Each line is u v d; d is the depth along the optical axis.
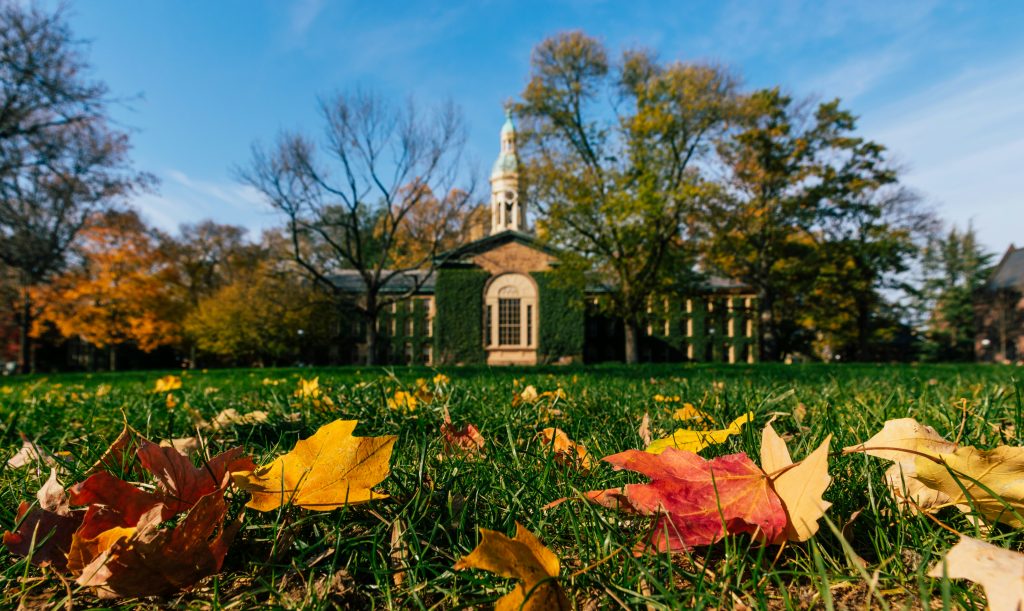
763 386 2.97
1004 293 35.81
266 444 1.49
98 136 14.72
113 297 24.48
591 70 22.59
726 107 20.27
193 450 1.42
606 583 0.68
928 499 0.82
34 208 14.55
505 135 37.28
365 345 37.97
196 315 32.44
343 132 22.30
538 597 0.56
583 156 23.39
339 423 0.79
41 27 12.98
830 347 39.19
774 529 0.66
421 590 0.70
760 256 24.78
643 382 3.40
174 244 33.66
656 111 19.69
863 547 0.77
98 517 0.70
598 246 22.95
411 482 1.01
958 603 0.58
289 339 33.25
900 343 40.47
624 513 0.83
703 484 0.75
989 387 2.44
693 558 0.75
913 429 0.85
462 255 30.30
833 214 24.03
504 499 0.97
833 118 22.69
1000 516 0.70
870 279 25.89
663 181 21.31
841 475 0.98
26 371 23.80
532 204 22.81
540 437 1.42
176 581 0.66
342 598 0.68
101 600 0.69
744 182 23.20
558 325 29.94
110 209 17.91
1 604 0.68
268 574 0.74
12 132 13.26
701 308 37.50
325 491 0.78
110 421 2.05
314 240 34.47
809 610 0.62
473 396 2.34
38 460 1.28
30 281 17.67
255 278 32.25
